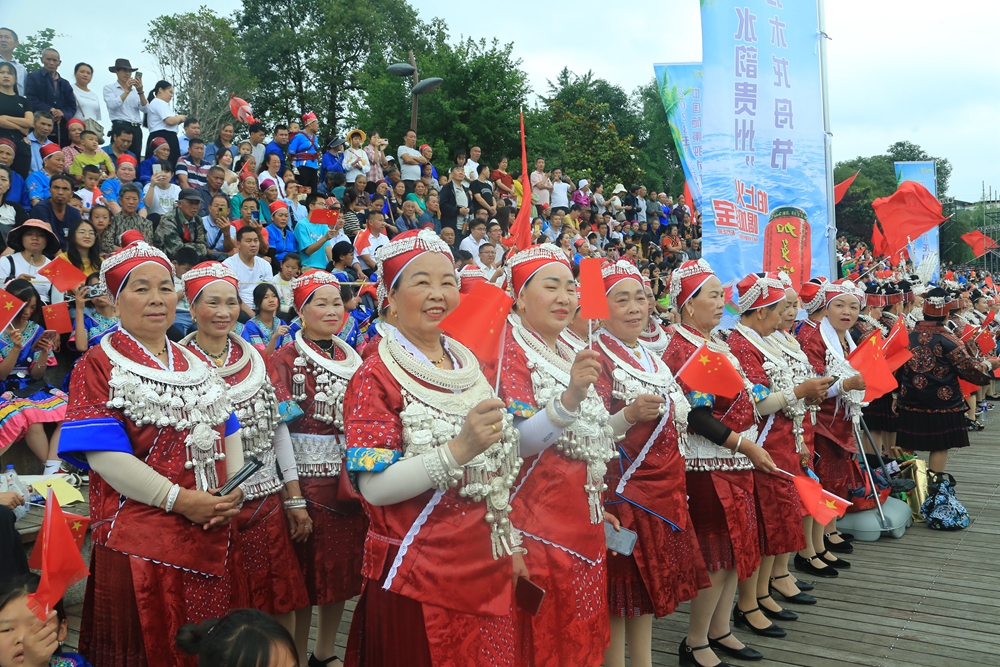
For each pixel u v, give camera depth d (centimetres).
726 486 363
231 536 282
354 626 228
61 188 646
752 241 619
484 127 1870
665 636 409
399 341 226
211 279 312
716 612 386
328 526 346
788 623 425
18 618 215
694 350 358
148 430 246
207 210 794
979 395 1164
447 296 225
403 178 1164
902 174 1406
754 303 428
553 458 256
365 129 2080
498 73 1900
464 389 225
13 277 556
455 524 212
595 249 1204
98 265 606
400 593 208
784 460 412
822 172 634
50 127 753
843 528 586
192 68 2984
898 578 495
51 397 511
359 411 213
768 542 406
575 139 2873
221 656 205
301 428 349
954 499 616
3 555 254
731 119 617
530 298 273
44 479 444
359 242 670
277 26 3294
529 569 247
